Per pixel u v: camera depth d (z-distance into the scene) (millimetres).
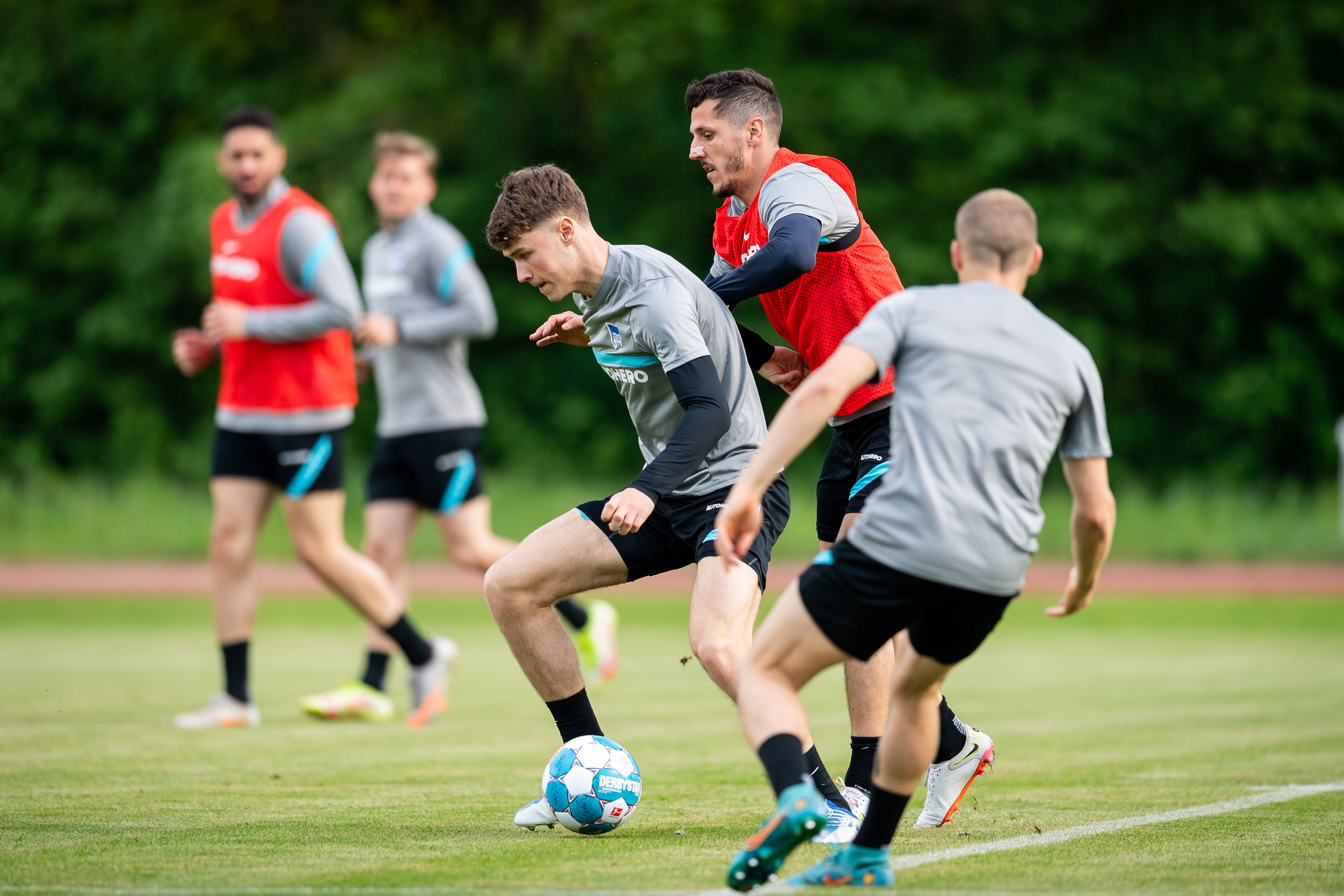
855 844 12672
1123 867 13367
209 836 14969
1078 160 95125
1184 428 99125
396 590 29422
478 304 28500
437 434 28859
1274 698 29953
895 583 11688
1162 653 41406
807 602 11953
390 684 35531
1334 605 57625
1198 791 18172
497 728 25328
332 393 26141
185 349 26703
